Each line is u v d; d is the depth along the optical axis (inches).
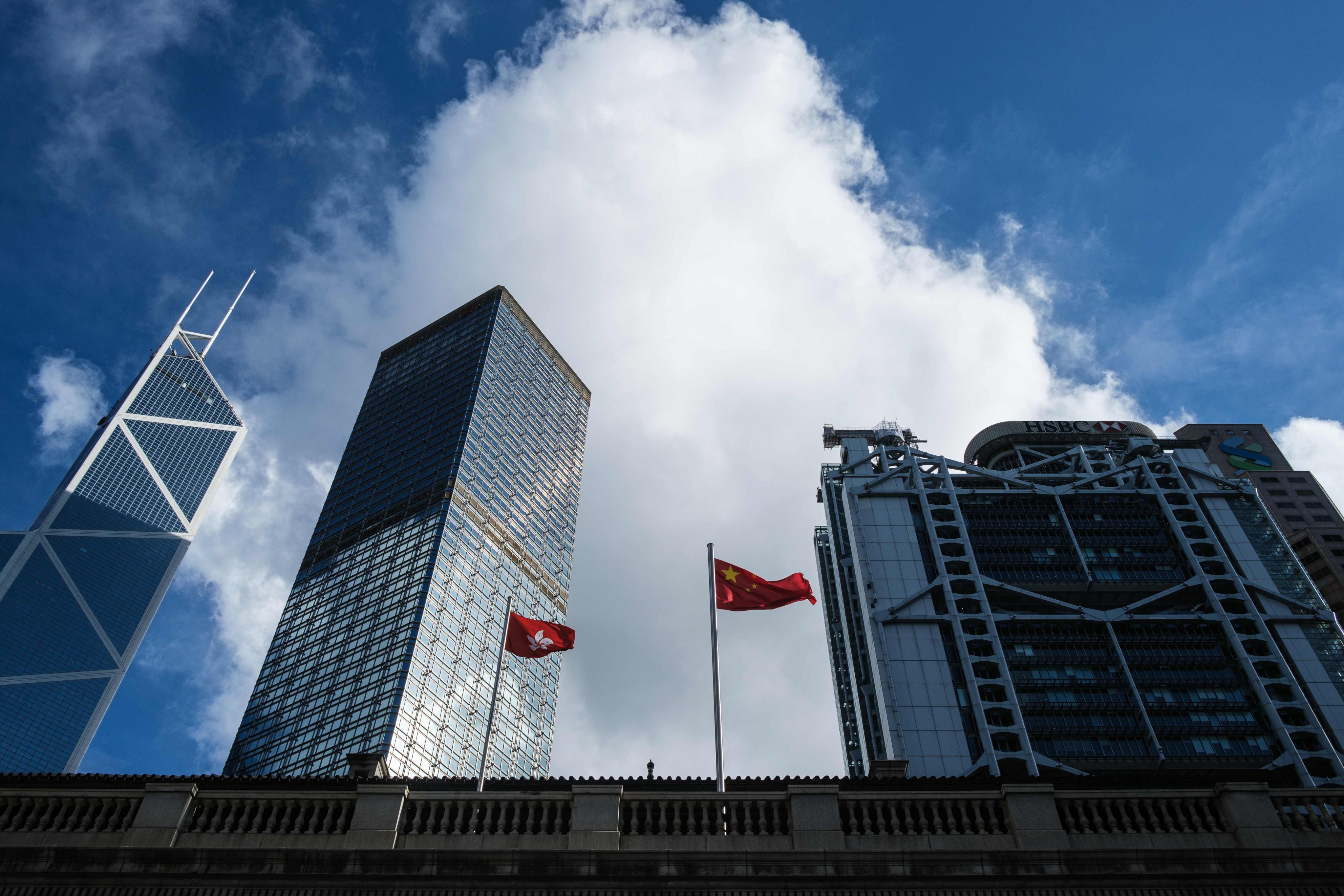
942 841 824.3
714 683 1032.2
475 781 932.6
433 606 6235.2
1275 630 5098.4
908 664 4918.8
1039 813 839.7
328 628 6628.9
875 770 1229.1
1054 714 4719.5
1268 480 7224.4
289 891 790.5
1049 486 5935.0
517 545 7529.5
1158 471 6107.3
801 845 816.9
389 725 5408.5
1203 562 5433.1
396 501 7337.6
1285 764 4436.5
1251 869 792.9
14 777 919.7
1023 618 5132.9
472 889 784.9
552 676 7283.5
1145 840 828.6
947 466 6092.5
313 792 869.8
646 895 783.1
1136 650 5059.1
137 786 885.8
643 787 917.8
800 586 1250.6
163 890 792.9
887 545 5605.3
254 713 6412.4
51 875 796.0
